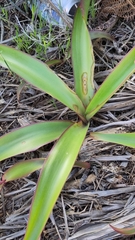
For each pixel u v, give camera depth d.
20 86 0.68
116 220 0.58
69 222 0.59
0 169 0.66
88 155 0.63
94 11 0.77
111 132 0.65
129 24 0.77
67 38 0.75
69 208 0.61
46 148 0.66
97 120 0.67
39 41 0.75
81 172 0.63
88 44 0.64
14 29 0.82
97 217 0.59
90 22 0.79
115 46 0.74
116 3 0.73
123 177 0.61
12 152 0.58
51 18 0.77
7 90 0.74
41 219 0.49
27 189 0.63
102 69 0.73
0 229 0.61
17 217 0.61
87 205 0.60
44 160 0.60
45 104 0.71
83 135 0.58
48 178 0.53
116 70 0.59
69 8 0.77
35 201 0.51
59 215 0.60
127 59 0.58
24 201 0.62
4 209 0.62
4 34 0.82
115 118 0.67
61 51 0.76
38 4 0.80
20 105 0.71
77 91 0.63
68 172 0.53
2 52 0.61
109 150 0.64
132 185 0.60
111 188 0.61
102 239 0.57
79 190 0.61
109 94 0.59
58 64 0.74
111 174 0.62
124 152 0.63
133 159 0.62
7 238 0.60
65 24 0.76
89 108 0.61
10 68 0.60
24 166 0.60
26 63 0.61
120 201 0.59
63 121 0.62
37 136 0.60
